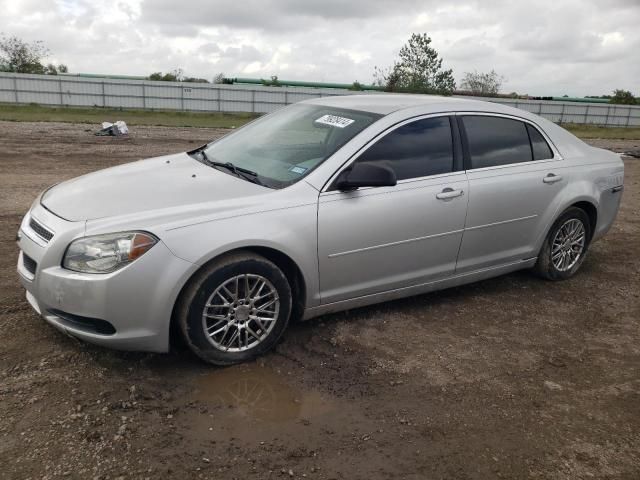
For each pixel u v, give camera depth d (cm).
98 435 284
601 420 329
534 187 484
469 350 402
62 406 305
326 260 381
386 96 491
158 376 342
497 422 321
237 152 448
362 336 410
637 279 565
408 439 300
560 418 328
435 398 340
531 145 498
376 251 402
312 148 411
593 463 291
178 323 340
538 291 520
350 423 310
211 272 335
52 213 348
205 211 342
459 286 520
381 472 274
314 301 387
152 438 286
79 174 1020
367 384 350
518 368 382
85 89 4075
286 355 377
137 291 318
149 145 1609
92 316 319
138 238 319
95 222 328
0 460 262
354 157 393
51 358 351
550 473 282
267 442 290
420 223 417
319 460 279
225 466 270
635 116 5103
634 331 449
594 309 487
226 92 4269
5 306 416
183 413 309
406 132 421
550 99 5969
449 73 4225
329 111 451
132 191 371
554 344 420
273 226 354
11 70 5488
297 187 373
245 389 336
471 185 443
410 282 432
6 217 670
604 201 549
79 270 319
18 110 3416
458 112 454
